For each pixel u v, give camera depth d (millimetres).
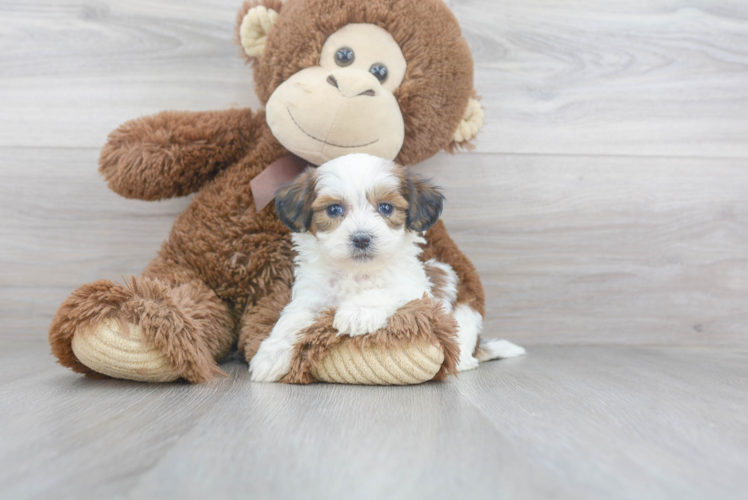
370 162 1620
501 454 950
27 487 802
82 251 2270
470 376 1661
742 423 1165
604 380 1605
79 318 1413
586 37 2328
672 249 2387
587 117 2344
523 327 2375
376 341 1455
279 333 1589
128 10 2234
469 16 2283
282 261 1818
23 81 2219
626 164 2361
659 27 2338
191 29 2256
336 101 1629
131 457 920
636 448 997
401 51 1766
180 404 1271
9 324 2256
